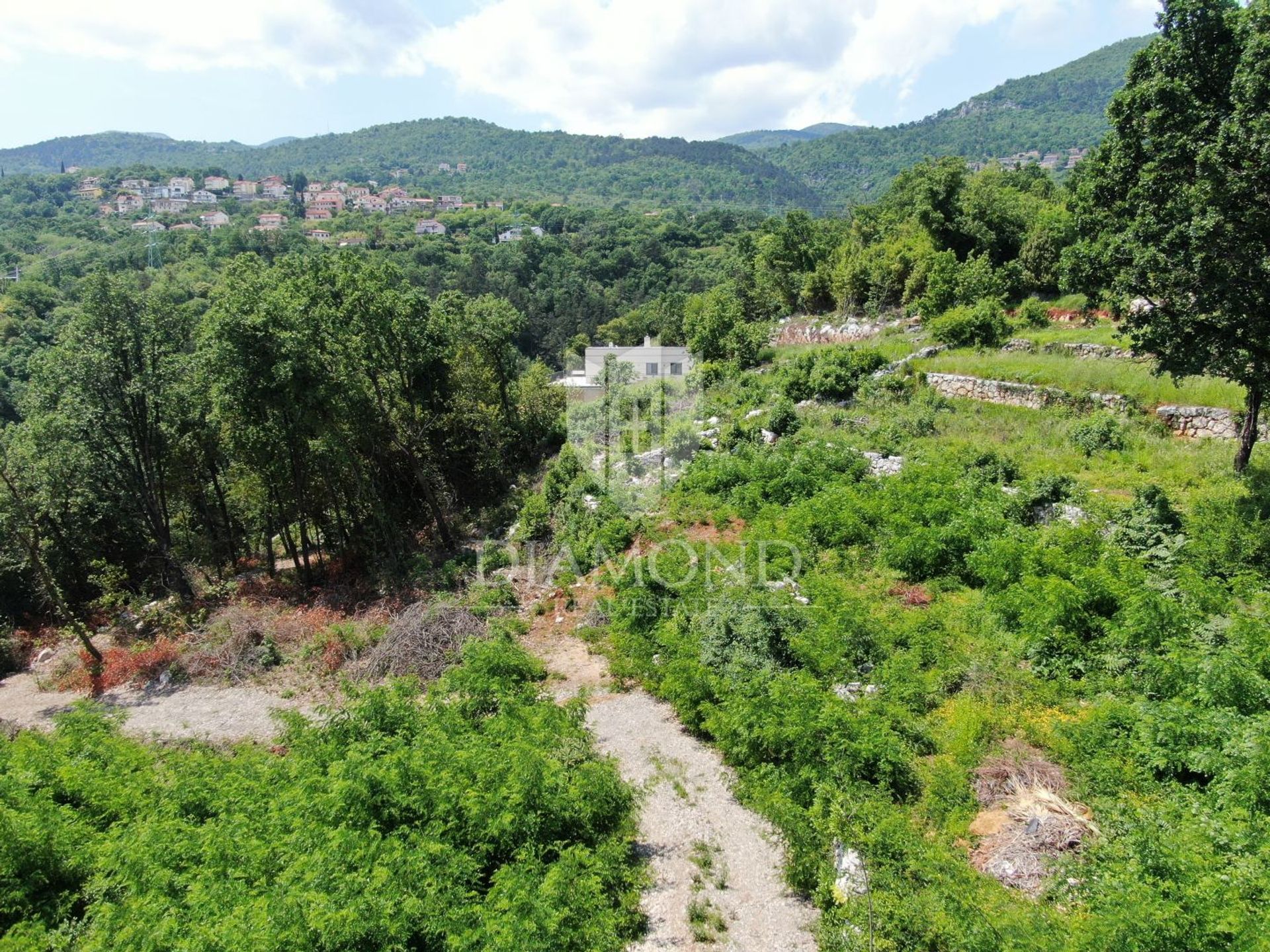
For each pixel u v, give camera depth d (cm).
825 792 919
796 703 1043
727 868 923
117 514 2550
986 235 4072
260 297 2100
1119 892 669
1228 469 1606
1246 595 1159
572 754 1062
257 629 1908
